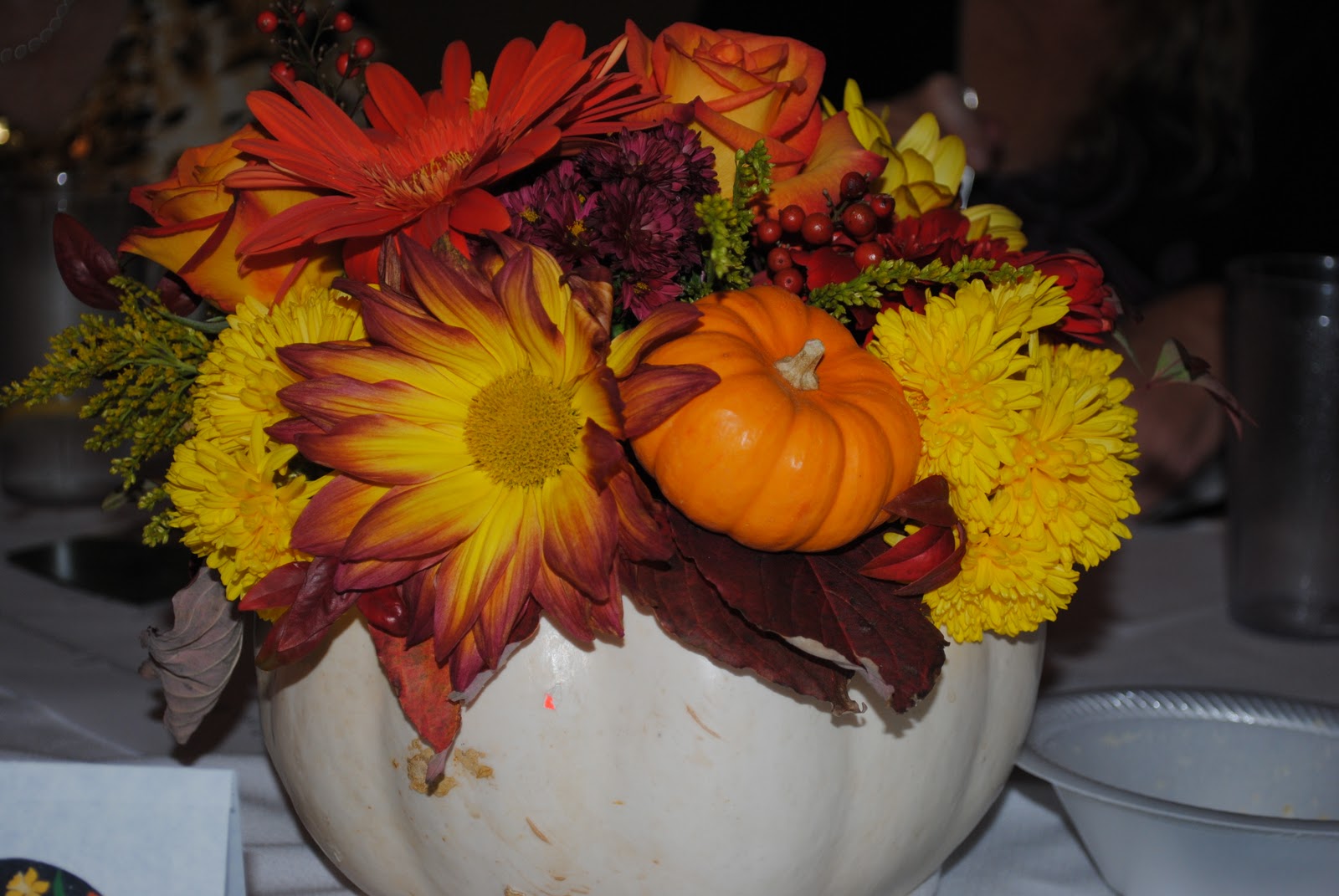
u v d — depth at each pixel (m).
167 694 0.51
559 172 0.48
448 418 0.45
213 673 0.51
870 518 0.45
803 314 0.48
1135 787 0.60
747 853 0.47
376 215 0.47
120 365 0.50
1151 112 1.65
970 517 0.46
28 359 0.85
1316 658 0.77
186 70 1.34
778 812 0.47
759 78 0.50
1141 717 0.61
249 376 0.46
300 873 0.56
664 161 0.46
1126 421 0.48
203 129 1.35
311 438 0.44
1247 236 1.56
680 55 0.50
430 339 0.45
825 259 0.49
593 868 0.47
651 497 0.45
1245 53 1.60
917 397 0.47
